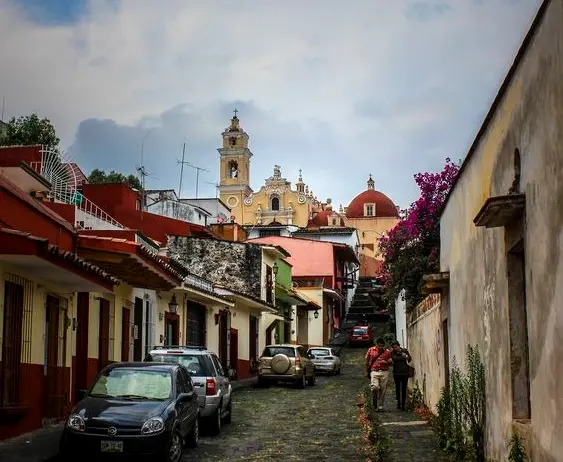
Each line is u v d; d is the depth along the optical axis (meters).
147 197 51.59
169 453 11.95
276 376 29.33
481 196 10.80
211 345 30.72
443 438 13.44
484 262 10.59
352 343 53.16
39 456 11.92
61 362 16.52
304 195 96.25
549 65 6.98
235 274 37.66
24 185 22.88
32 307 14.70
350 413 20.48
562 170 6.62
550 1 6.87
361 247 92.88
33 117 35.94
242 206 97.56
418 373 22.44
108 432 11.62
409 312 25.55
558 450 6.81
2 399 13.43
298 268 59.81
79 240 16.81
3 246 12.28
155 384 13.10
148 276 19.00
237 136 99.88
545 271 7.19
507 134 8.91
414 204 24.11
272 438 15.70
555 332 6.88
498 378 9.70
